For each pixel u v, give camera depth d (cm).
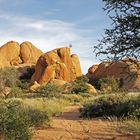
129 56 1039
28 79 9125
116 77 5991
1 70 6000
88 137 1030
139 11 1031
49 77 7900
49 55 8144
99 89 6488
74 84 5966
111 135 1042
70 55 9250
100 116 1612
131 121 1166
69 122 1435
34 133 1027
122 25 1032
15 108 963
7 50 10688
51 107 2059
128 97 1706
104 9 1055
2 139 838
